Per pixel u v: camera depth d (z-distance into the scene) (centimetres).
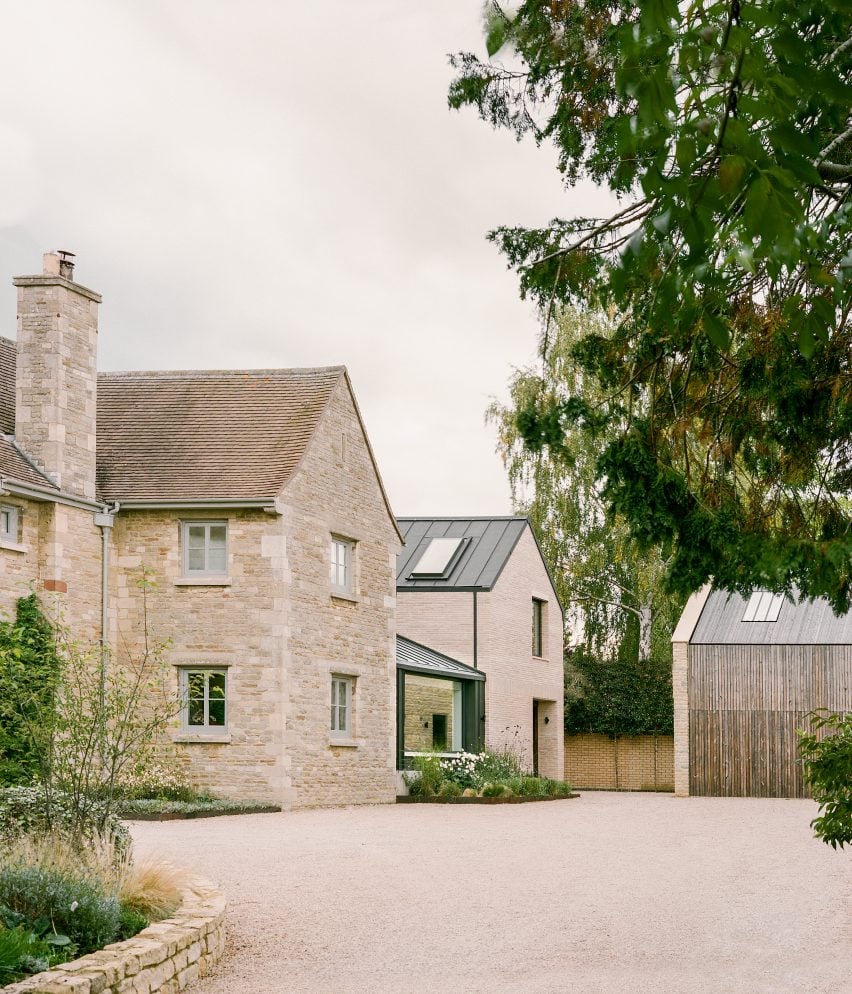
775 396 707
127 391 2495
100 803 1044
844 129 594
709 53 356
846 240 516
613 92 683
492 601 3200
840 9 333
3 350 2259
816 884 1259
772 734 3009
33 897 788
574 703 3844
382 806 2397
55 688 1103
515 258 758
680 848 1612
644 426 686
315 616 2305
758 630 3091
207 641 2195
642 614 3916
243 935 955
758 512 750
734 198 378
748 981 783
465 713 3103
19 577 1944
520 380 3559
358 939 942
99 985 650
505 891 1192
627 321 766
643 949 901
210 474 2245
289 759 2183
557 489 3750
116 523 2222
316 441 2339
